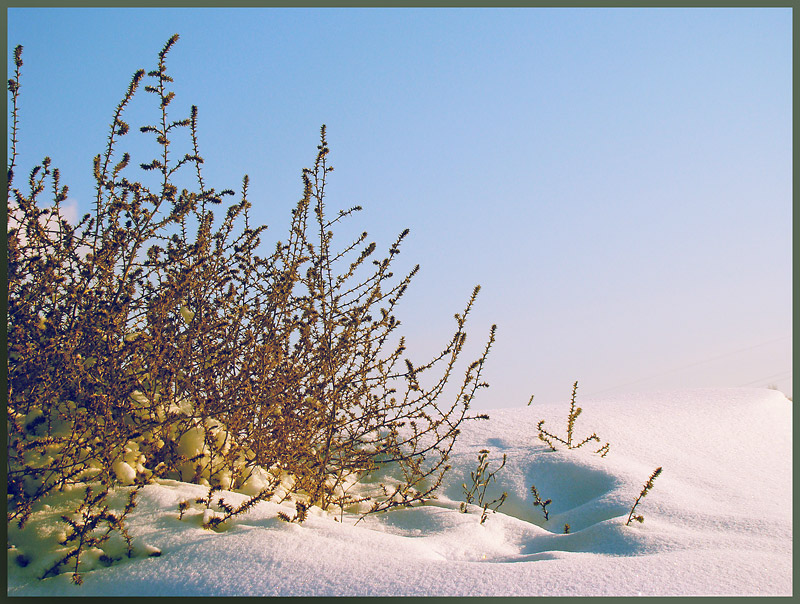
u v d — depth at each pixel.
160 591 2.39
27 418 3.08
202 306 3.62
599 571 2.45
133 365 3.28
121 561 2.63
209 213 3.72
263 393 3.55
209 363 3.50
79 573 2.56
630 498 3.67
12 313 3.00
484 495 4.19
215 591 2.35
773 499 3.84
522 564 2.53
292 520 2.98
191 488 3.19
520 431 5.31
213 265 3.68
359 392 4.02
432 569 2.47
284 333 3.76
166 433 3.38
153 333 3.33
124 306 3.15
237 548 2.60
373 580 2.39
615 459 4.47
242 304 3.77
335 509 3.88
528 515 3.93
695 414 6.03
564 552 2.84
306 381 3.71
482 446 4.97
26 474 2.86
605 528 3.15
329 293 3.71
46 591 2.44
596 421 5.53
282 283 3.69
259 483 3.68
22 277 3.12
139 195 3.35
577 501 4.01
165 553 2.62
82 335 3.13
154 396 3.42
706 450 5.02
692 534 3.05
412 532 3.42
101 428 3.05
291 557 2.55
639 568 2.49
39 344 3.02
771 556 2.64
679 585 2.32
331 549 2.65
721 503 3.74
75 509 2.86
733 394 6.95
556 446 4.84
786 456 5.03
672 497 3.69
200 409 3.53
